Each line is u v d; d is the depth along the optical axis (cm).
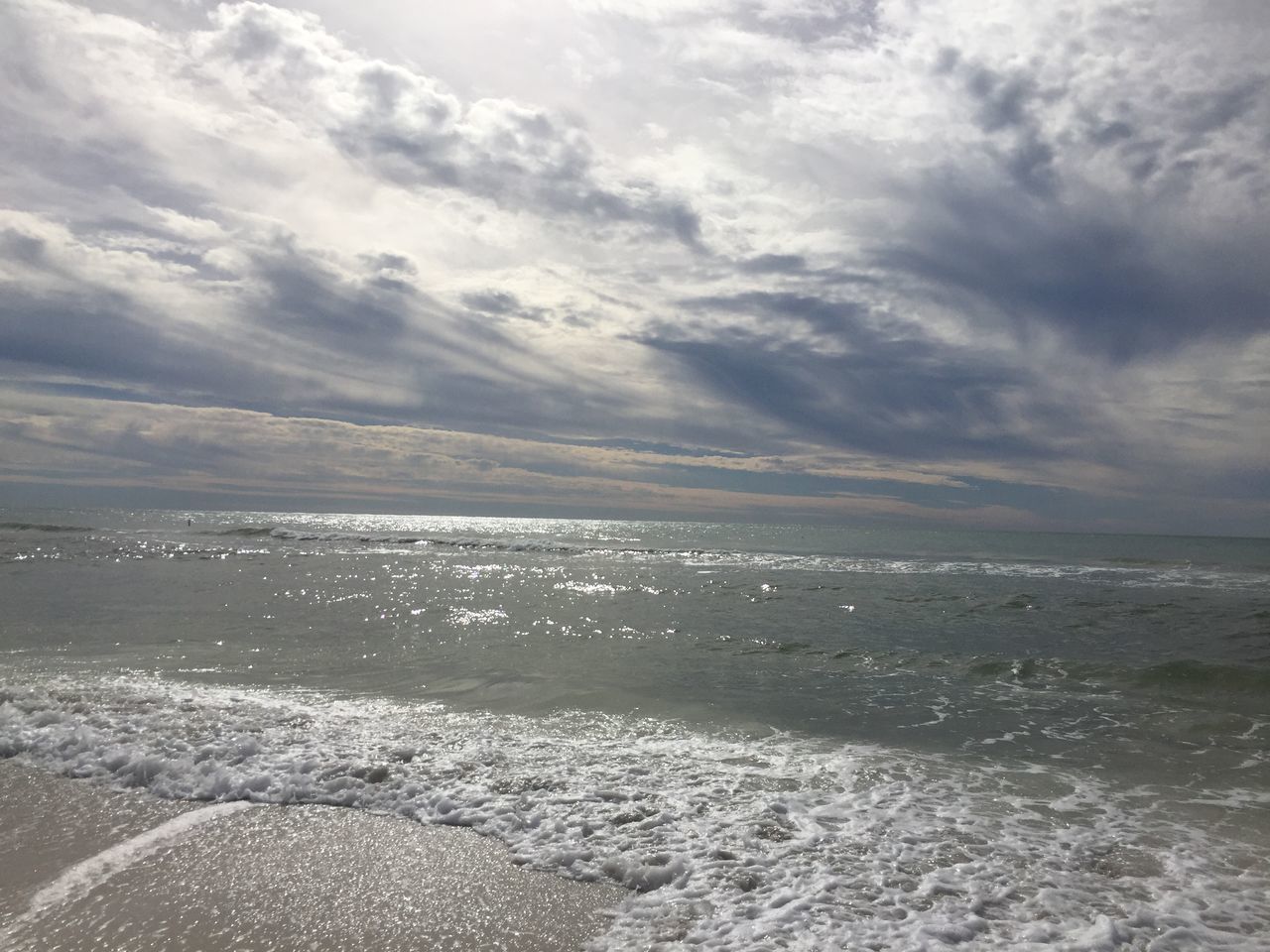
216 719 770
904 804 595
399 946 399
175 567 2414
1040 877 478
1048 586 2294
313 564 2666
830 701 914
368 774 632
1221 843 531
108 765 659
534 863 493
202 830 540
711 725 802
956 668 1111
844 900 445
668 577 2447
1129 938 408
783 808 581
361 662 1087
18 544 3231
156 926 416
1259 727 822
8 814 567
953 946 397
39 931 410
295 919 424
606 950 395
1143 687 1008
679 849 509
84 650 1134
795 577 2486
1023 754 727
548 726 784
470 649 1205
